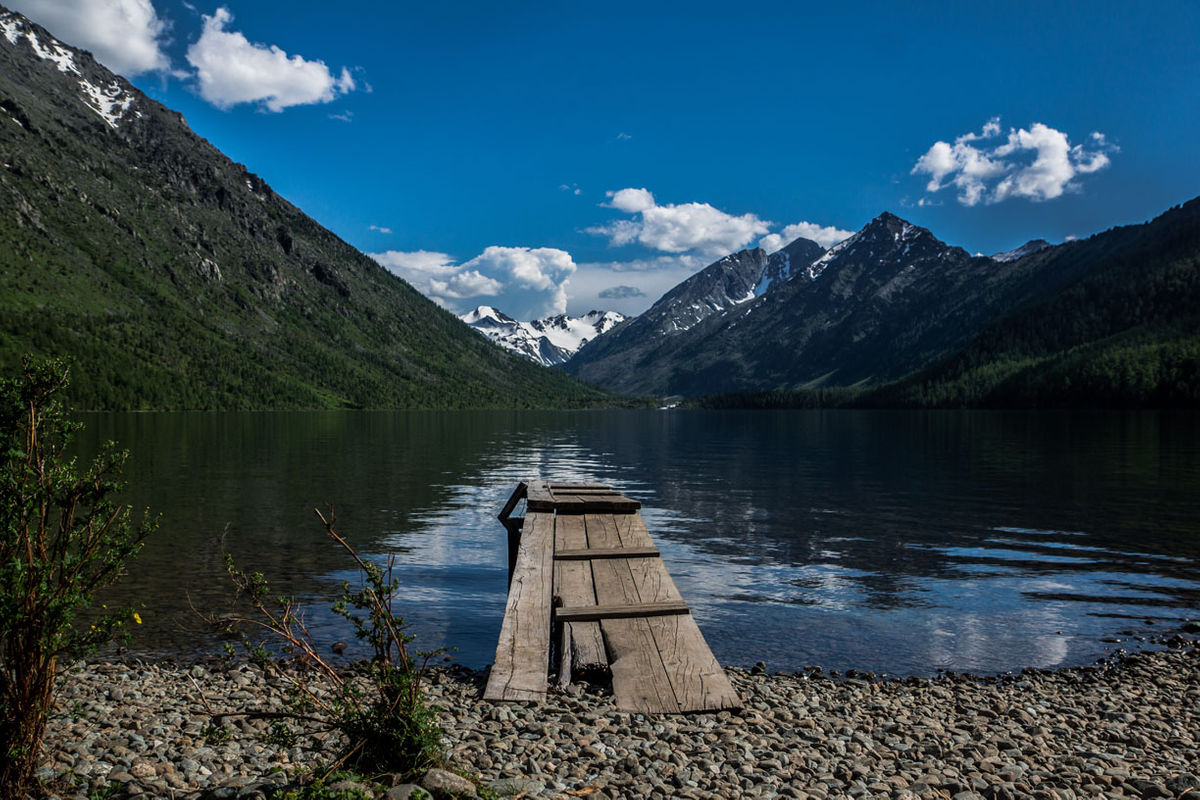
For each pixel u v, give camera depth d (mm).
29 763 6422
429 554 23469
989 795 7738
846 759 8773
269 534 25734
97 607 16516
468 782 6156
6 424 6105
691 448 81125
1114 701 12344
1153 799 7867
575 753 8211
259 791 6191
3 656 6270
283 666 12703
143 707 10344
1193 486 42281
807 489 42344
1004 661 14664
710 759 8367
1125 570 22172
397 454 66812
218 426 123625
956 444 83125
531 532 17750
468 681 12484
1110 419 162000
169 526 26859
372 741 6473
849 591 19734
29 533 6207
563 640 11820
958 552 24719
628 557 15992
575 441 95625
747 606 18297
